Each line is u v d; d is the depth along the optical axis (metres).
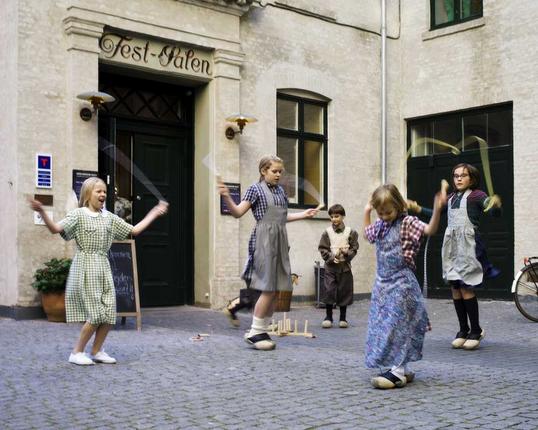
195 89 11.66
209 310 11.04
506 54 12.57
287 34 12.39
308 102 12.88
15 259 9.15
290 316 10.71
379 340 5.09
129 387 5.02
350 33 13.42
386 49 13.95
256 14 11.95
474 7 13.25
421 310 5.14
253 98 11.84
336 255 9.05
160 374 5.51
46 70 9.48
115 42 10.12
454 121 13.52
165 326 9.01
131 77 10.99
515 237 12.30
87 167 9.68
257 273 6.76
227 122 11.30
